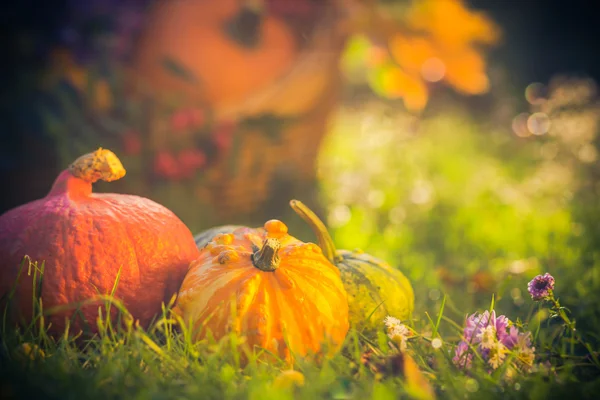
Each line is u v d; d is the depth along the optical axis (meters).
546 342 1.10
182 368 0.97
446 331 1.18
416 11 1.84
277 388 0.93
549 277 1.06
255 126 1.59
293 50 1.68
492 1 4.54
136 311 1.06
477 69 1.95
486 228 1.77
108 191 1.51
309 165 1.69
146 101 1.56
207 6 1.61
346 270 1.11
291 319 1.01
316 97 1.64
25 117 1.48
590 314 1.20
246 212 1.61
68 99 1.51
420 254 1.59
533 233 1.69
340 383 0.95
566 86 2.72
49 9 1.59
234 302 1.00
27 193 1.50
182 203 1.54
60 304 1.04
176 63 1.58
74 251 1.04
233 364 0.99
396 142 2.62
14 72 1.53
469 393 0.94
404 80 2.01
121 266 1.05
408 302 1.12
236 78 1.61
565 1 4.66
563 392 0.95
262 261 1.03
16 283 1.04
